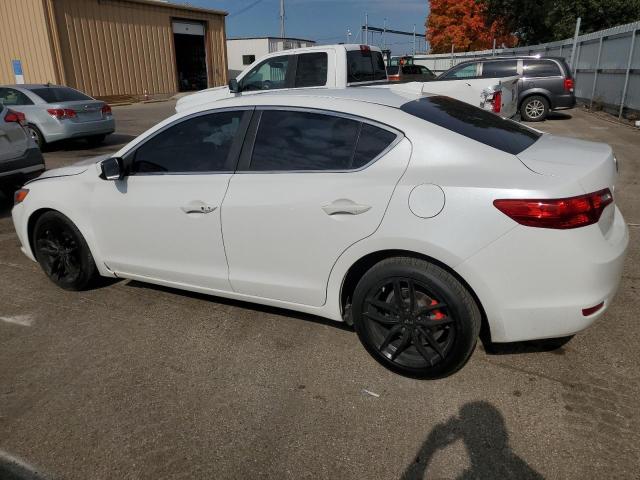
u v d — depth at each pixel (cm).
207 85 2980
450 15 4306
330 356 323
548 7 2752
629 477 225
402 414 269
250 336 348
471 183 261
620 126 1265
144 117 1784
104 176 366
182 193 343
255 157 324
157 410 278
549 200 249
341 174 294
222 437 257
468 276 262
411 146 281
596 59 1664
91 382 303
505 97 802
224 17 2992
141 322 371
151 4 2494
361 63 850
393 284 285
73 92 1144
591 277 256
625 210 593
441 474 230
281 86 848
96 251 395
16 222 433
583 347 321
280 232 310
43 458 247
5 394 295
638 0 2416
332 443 251
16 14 2109
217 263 342
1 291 430
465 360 282
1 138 632
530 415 264
